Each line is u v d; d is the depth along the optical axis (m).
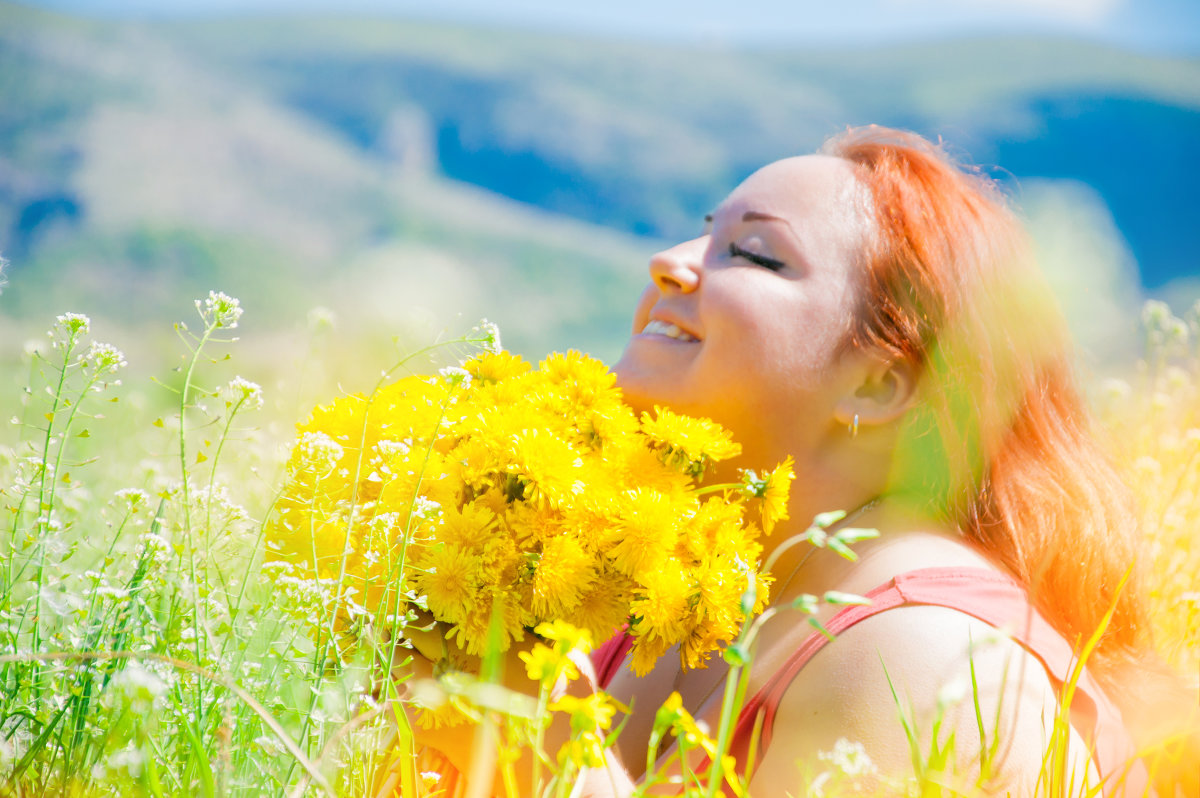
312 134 79.44
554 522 1.63
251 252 50.16
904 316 1.98
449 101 91.38
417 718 1.64
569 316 46.69
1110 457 2.27
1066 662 1.71
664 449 1.76
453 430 1.72
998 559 1.97
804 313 1.95
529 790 1.63
